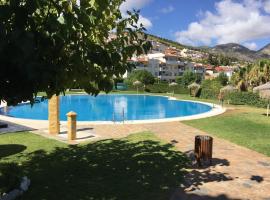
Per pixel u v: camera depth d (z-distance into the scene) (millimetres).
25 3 3412
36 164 11602
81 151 13617
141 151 13789
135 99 51406
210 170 11227
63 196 8656
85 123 21391
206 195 8938
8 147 14000
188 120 23984
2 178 8773
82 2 4273
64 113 35344
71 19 3994
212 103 41281
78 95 54688
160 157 12805
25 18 3314
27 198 8414
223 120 24031
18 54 3037
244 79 45906
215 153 13711
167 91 63625
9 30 3346
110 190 9148
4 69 3541
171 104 45344
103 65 4680
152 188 9367
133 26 5117
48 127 19188
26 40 3000
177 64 107438
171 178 10281
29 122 20969
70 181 9844
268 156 13320
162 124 21812
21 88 3920
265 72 43688
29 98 4090
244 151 14156
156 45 128750
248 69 47219
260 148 14656
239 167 11672
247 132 18859
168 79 104250
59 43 4113
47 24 3973
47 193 8820
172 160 12398
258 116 26703
